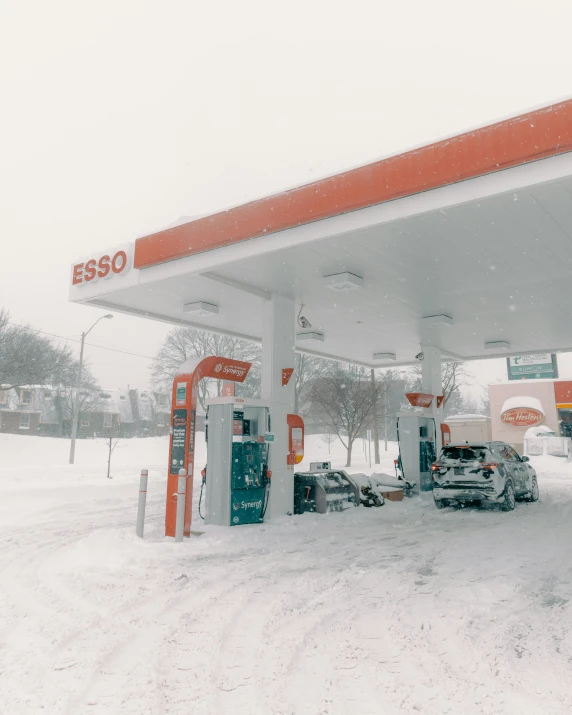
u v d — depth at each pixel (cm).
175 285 1157
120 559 724
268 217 908
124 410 6744
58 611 517
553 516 1177
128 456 3769
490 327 1636
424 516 1207
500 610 517
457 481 1284
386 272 1109
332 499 1258
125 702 332
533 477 1503
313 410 4012
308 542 892
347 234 861
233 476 1034
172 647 426
